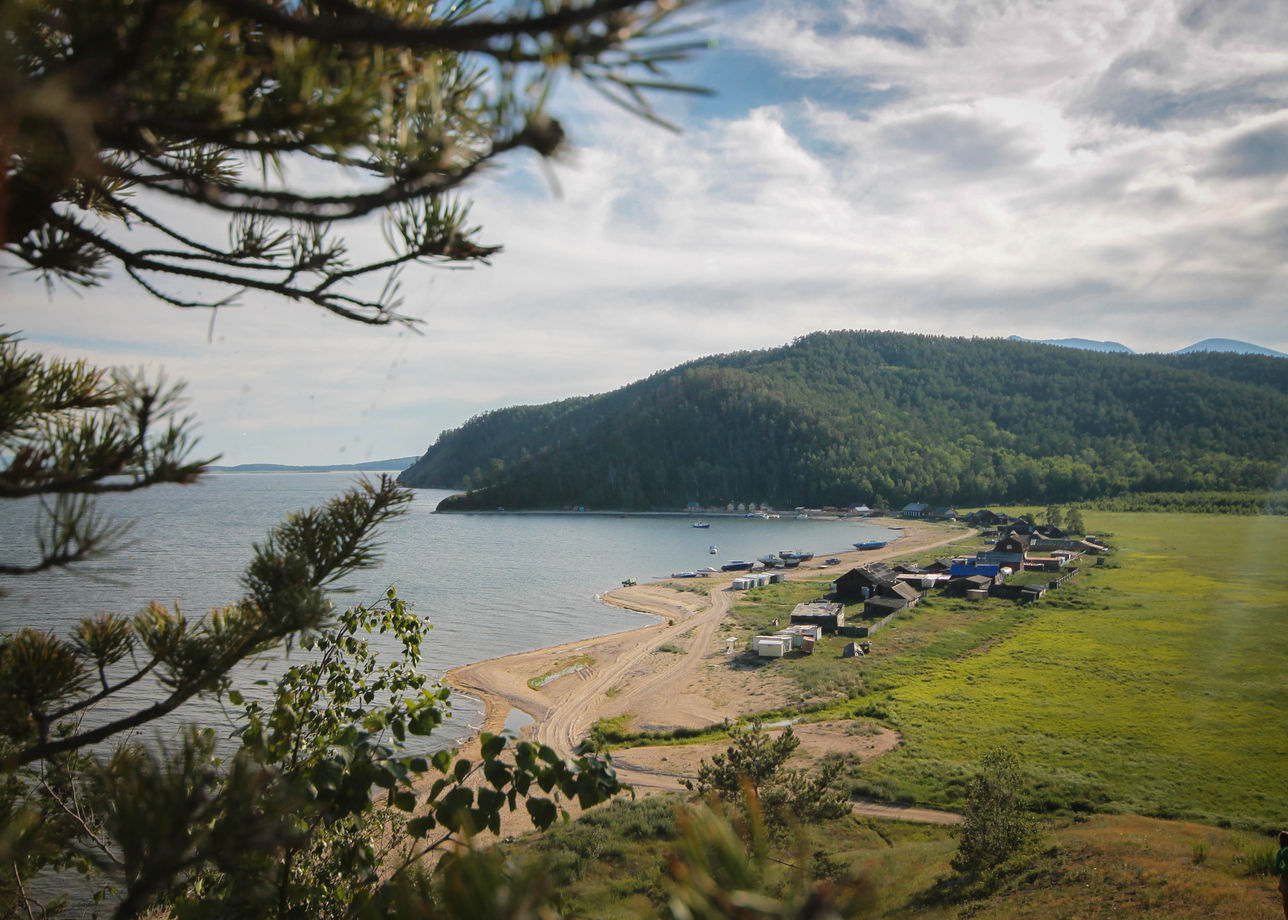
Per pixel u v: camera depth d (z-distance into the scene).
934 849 23.89
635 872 20.97
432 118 1.99
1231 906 15.91
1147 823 24.77
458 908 1.04
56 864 3.06
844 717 40.59
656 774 34.50
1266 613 61.34
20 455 2.22
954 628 62.00
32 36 1.77
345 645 5.44
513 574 102.06
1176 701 39.28
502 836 24.98
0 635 3.21
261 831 1.88
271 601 3.27
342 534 3.48
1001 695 42.16
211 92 1.83
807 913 0.82
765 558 113.75
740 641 62.16
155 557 102.38
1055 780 29.31
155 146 2.03
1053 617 63.72
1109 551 103.94
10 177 2.00
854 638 60.34
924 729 37.09
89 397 2.98
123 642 3.32
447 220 2.51
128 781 1.83
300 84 1.94
